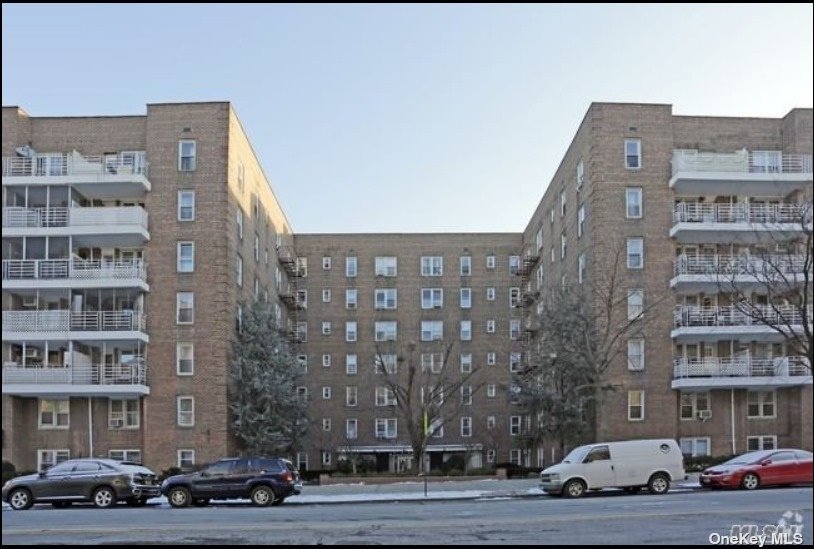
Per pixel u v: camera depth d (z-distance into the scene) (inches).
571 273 1824.6
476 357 2488.9
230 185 1644.9
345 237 2544.3
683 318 1576.0
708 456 1526.8
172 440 1553.9
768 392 1603.1
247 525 733.9
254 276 1900.8
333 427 2449.6
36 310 1545.3
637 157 1633.9
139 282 1552.7
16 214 1556.3
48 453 1558.8
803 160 1601.9
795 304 1116.5
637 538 612.1
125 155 1628.9
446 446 2407.7
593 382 1497.3
